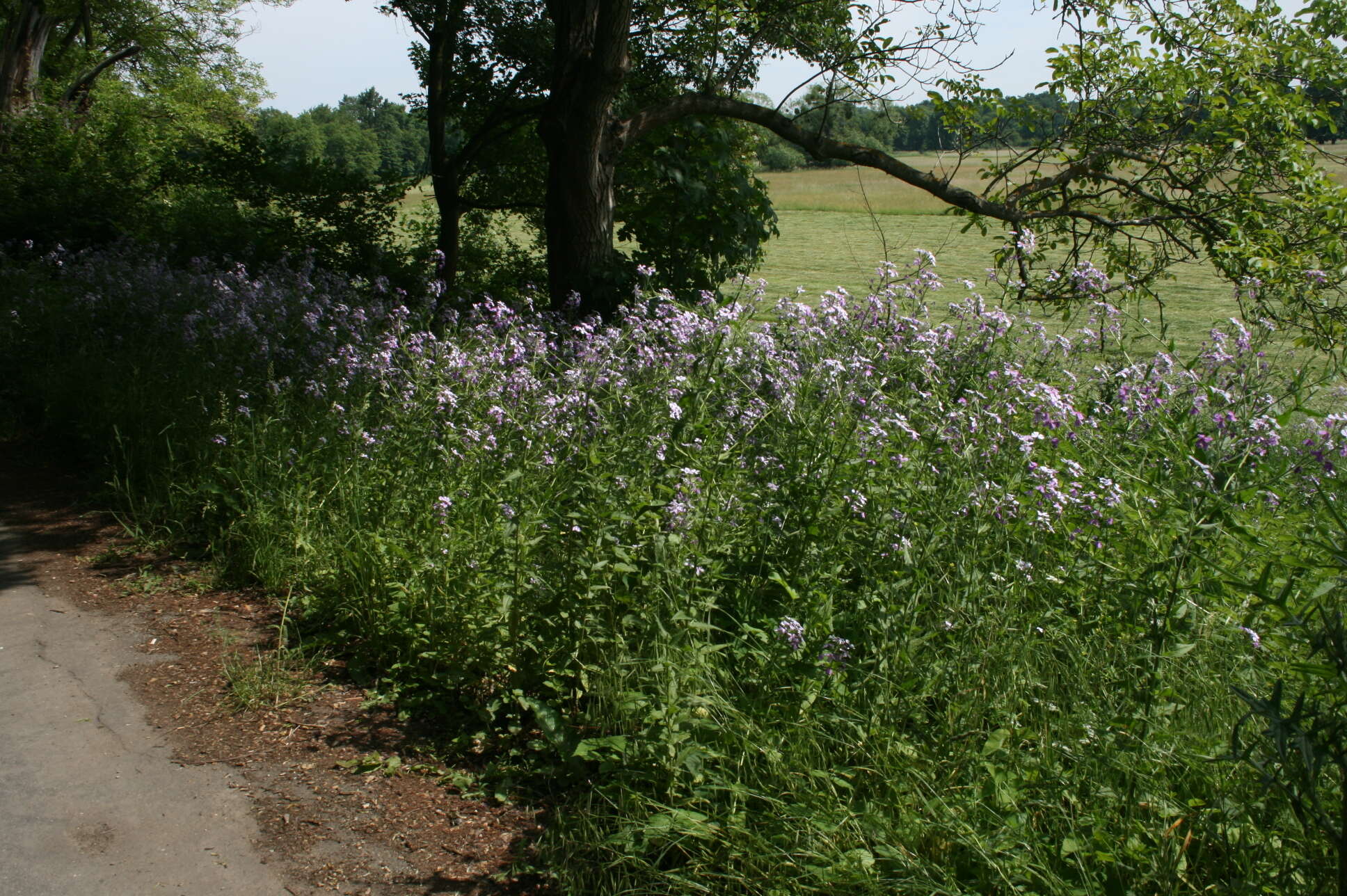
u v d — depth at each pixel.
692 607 3.59
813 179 71.19
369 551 4.68
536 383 5.38
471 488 4.76
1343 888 2.09
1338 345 7.67
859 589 3.94
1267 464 3.85
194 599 5.23
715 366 5.19
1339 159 9.63
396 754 3.82
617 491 4.10
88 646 4.70
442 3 14.02
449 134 15.99
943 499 3.94
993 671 3.38
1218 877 2.64
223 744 3.88
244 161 14.55
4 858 3.17
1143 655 3.22
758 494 4.15
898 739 3.20
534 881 3.12
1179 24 9.66
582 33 10.34
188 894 3.03
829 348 5.54
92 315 9.08
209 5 34.38
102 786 3.59
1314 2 9.45
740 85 12.44
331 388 6.50
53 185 15.05
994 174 10.70
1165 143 9.87
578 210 10.55
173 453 6.51
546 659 3.95
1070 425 4.81
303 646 4.62
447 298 11.95
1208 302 19.72
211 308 8.33
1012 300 6.61
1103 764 2.90
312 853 3.24
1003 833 2.72
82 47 31.92
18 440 8.09
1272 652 3.33
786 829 2.93
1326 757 2.36
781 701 3.48
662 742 3.24
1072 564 3.89
